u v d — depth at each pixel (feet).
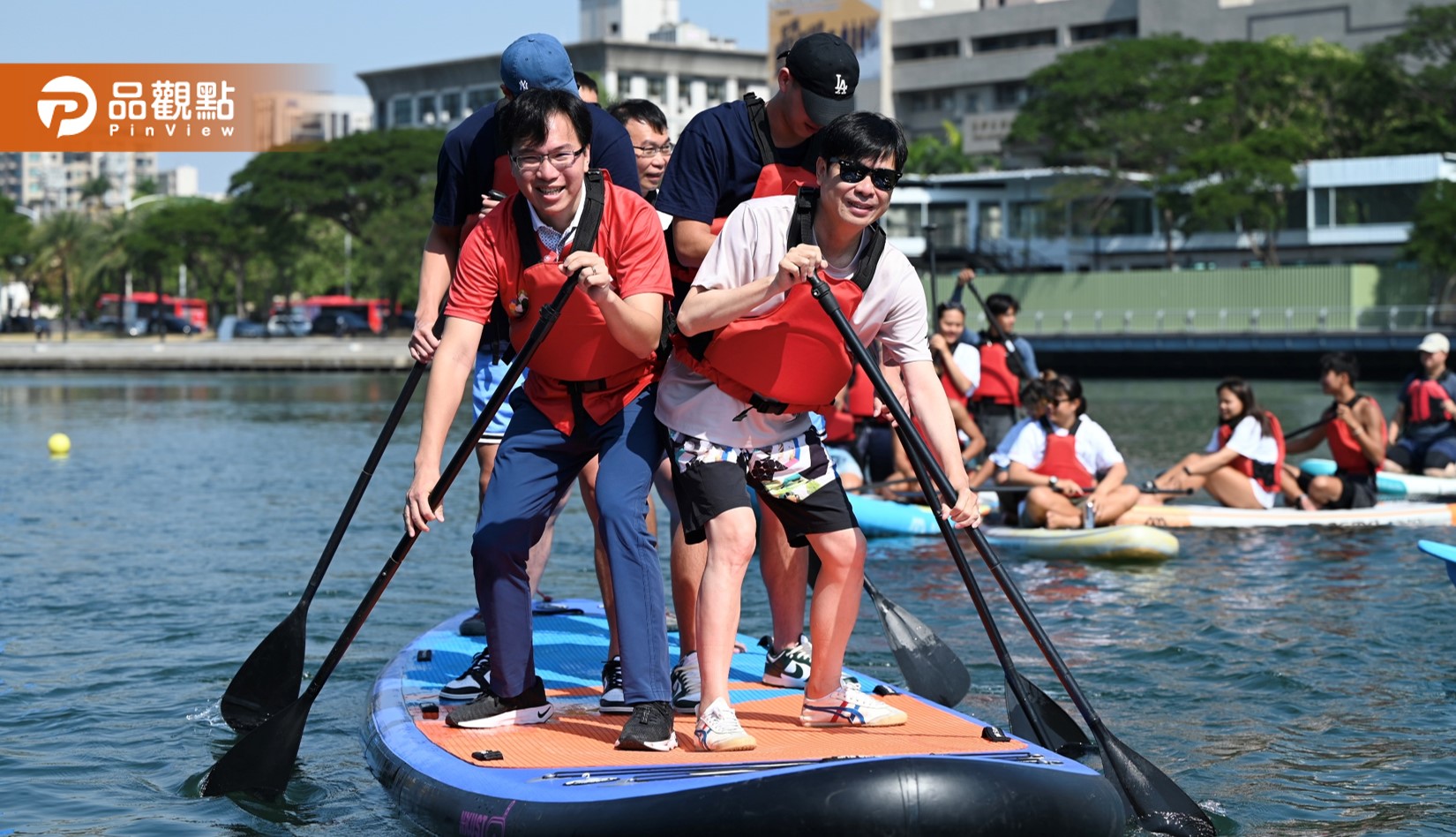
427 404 14.07
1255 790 15.75
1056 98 177.17
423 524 14.12
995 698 19.62
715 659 13.55
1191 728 18.25
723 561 13.53
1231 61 169.89
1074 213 175.63
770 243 13.20
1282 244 160.35
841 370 13.61
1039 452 34.35
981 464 39.68
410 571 30.58
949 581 29.14
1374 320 134.51
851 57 14.74
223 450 62.49
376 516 39.99
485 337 19.35
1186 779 16.16
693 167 15.34
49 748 17.58
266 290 263.08
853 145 12.75
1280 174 151.02
